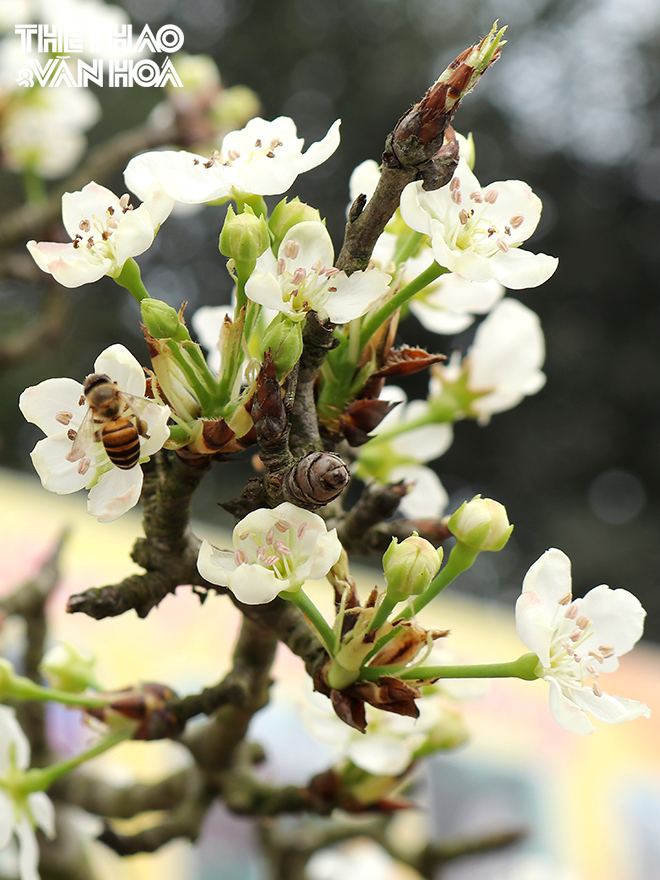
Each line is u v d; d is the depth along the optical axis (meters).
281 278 0.34
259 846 0.50
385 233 0.38
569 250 2.80
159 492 0.36
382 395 0.43
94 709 0.39
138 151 0.66
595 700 0.34
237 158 0.35
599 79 2.86
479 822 0.65
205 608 0.69
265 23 2.62
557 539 2.41
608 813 0.68
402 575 0.34
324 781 0.41
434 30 2.70
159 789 0.43
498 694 0.74
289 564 0.34
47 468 0.34
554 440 2.62
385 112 2.62
